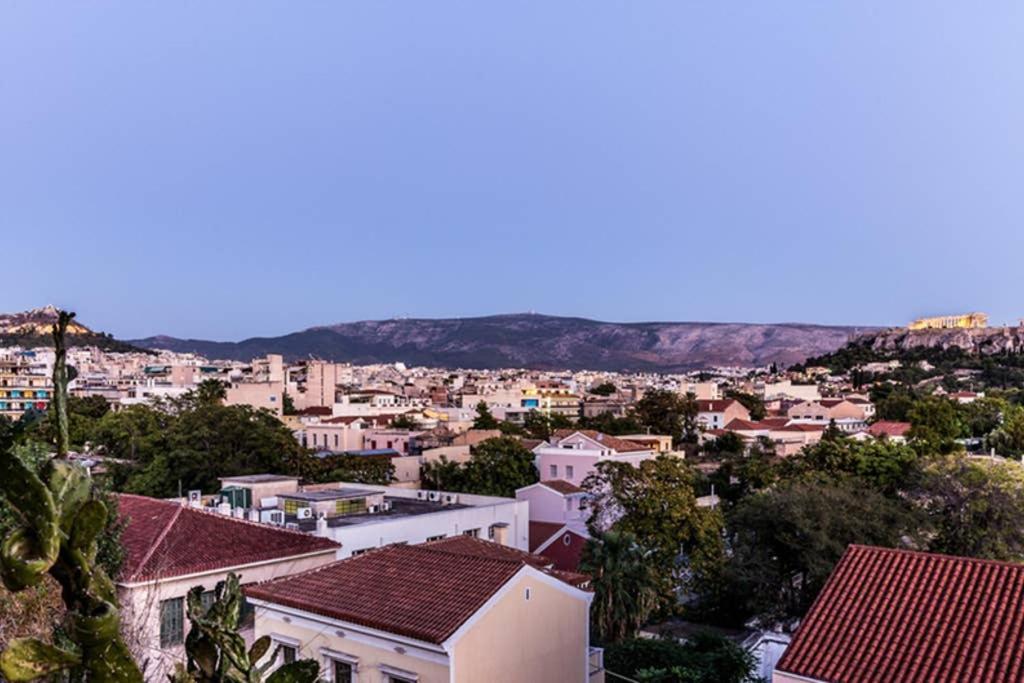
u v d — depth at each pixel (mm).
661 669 29141
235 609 5312
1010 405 117875
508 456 70312
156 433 63969
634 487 43438
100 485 21516
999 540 48031
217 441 61688
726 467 86500
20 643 3945
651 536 41969
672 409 133875
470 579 23766
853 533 43469
